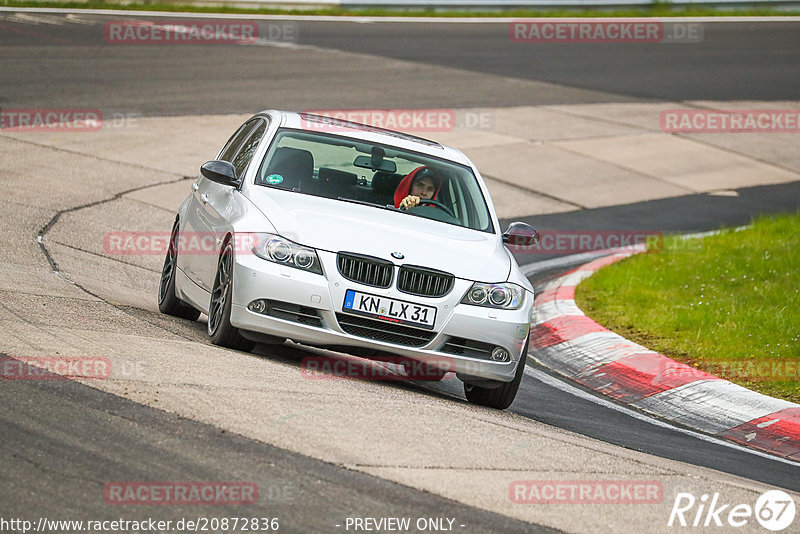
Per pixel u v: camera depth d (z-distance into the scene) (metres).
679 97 101.62
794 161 84.62
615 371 33.16
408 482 17.84
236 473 17.17
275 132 29.75
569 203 65.25
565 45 121.31
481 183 30.58
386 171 29.19
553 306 41.19
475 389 27.31
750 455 26.08
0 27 91.50
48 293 29.34
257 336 25.42
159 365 22.69
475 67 103.00
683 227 62.38
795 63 122.44
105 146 60.31
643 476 20.61
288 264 24.83
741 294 42.09
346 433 19.94
